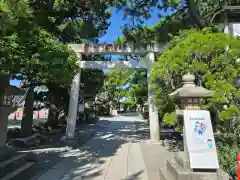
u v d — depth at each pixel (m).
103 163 7.59
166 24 10.71
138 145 10.89
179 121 6.64
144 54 12.02
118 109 50.88
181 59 6.64
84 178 5.99
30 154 8.64
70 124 11.36
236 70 6.52
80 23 11.12
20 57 5.35
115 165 7.33
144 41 11.44
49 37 6.72
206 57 6.85
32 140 10.77
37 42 5.79
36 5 8.91
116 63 11.73
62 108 17.03
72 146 10.56
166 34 10.69
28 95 12.77
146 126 20.09
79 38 12.45
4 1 4.54
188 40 6.82
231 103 6.38
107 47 11.68
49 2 9.42
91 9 10.86
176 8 10.77
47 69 6.30
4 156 5.82
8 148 6.41
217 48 6.49
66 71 6.99
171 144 10.80
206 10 10.21
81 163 7.57
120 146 10.70
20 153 6.64
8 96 6.33
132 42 11.51
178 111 5.33
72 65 7.95
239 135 5.84
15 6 4.74
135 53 11.73
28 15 5.11
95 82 16.88
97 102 37.50
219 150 5.52
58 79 7.12
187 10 10.13
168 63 6.98
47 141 11.82
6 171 5.45
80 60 11.70
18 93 6.85
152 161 7.82
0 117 6.09
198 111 4.85
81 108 22.44
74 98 11.57
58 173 6.40
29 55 5.75
